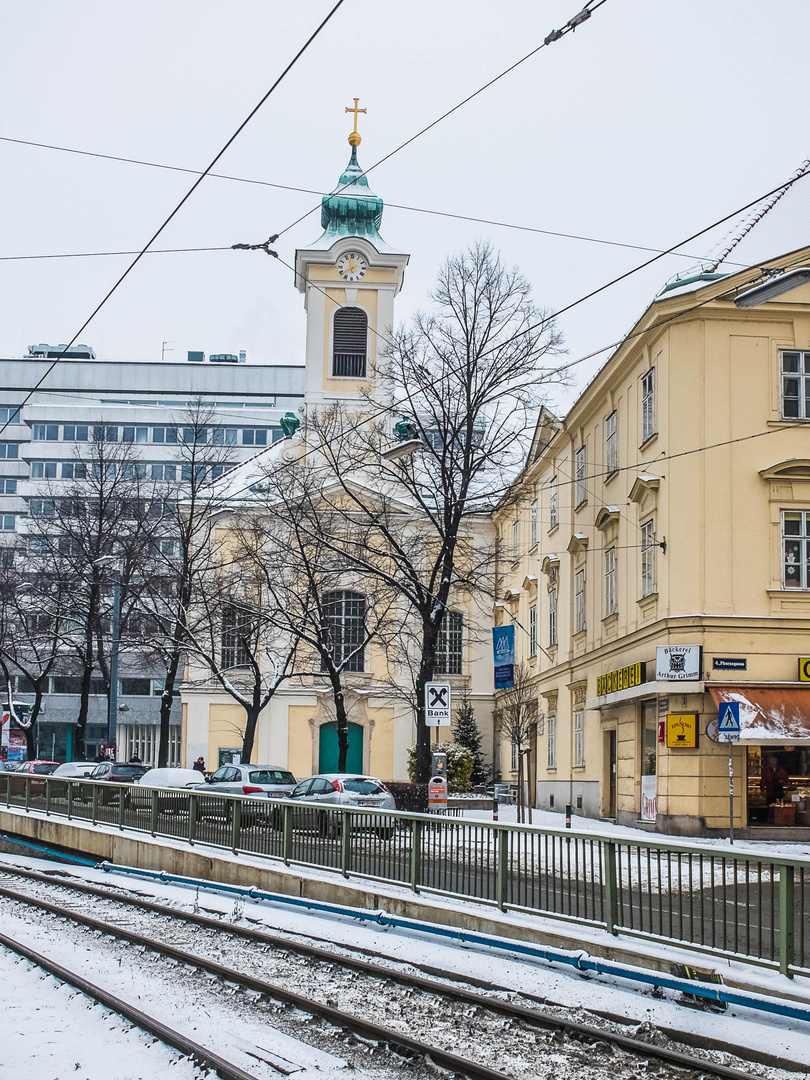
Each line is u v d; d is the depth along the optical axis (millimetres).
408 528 46469
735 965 10562
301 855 17844
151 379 106562
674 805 26078
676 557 26781
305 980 11969
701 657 26078
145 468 90438
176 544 59594
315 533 32938
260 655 47531
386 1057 9133
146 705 82250
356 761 48156
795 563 26703
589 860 12570
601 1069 8836
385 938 14328
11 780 30016
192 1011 10375
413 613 35469
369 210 50750
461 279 27938
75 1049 8898
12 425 97250
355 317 50281
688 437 27000
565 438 38250
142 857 22203
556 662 39188
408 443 27766
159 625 41844
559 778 37906
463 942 13688
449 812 36188
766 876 10430
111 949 13812
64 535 47875
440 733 48219
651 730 28156
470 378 27828
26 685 84000
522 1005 10758
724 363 27109
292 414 52406
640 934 11727
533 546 43844
